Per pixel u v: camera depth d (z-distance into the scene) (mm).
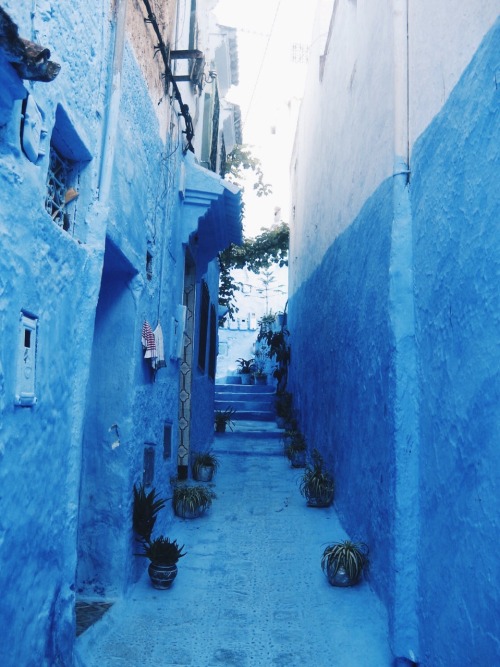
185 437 8500
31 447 2781
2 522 2492
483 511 2996
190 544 6230
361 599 4906
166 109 6113
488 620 2873
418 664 3885
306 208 12086
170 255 6547
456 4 3633
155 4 5531
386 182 5031
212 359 12047
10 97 2367
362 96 6324
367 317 5641
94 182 3709
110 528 4781
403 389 4254
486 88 3119
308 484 7465
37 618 2887
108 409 4902
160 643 4238
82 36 3416
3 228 2436
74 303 3365
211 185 7301
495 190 2979
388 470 4523
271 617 4719
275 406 14641
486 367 3037
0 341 2418
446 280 3676
